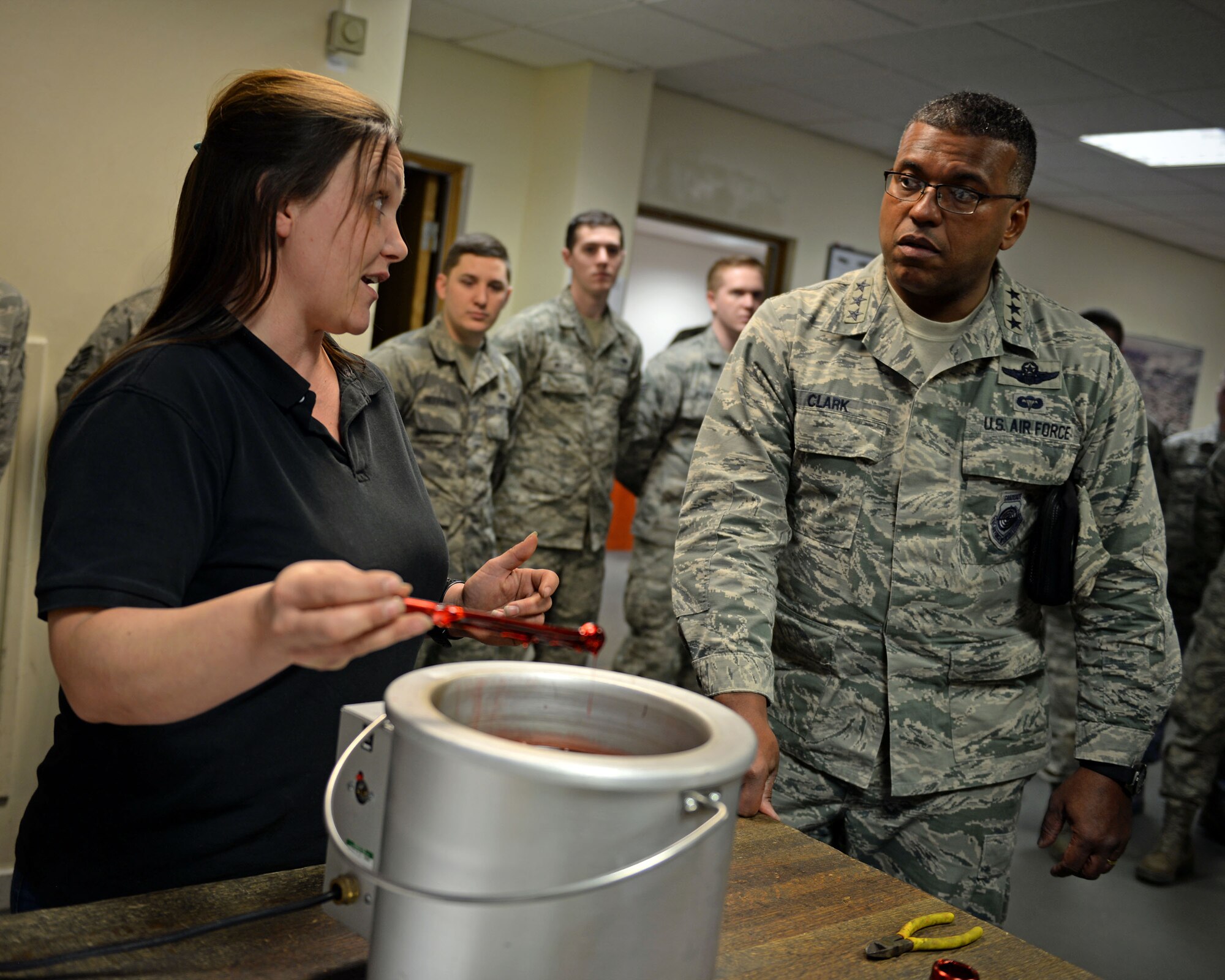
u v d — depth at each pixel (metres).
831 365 1.43
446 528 2.94
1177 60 4.03
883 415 1.41
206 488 0.80
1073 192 6.73
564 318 3.32
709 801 0.59
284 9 2.37
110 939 0.70
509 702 0.70
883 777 1.41
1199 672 2.94
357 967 0.69
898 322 1.42
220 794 0.85
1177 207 6.79
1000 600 1.43
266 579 0.84
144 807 0.85
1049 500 1.41
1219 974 2.45
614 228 3.30
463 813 0.56
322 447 0.91
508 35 4.58
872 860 1.45
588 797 0.55
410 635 0.61
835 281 1.51
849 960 0.78
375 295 0.93
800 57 4.58
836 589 1.42
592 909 0.57
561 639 0.68
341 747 0.70
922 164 1.33
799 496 1.46
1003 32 3.91
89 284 2.25
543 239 5.08
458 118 4.92
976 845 1.42
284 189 0.84
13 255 2.18
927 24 3.86
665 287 9.27
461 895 0.56
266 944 0.71
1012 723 1.44
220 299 0.86
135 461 0.75
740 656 1.23
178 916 0.74
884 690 1.41
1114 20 3.67
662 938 0.59
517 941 0.56
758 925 0.82
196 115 2.32
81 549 0.71
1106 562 1.41
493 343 3.21
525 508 3.29
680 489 3.51
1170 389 8.61
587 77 4.84
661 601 3.49
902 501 1.40
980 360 1.41
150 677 0.64
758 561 1.33
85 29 2.18
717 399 1.45
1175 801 2.97
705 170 5.70
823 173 6.20
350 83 2.47
